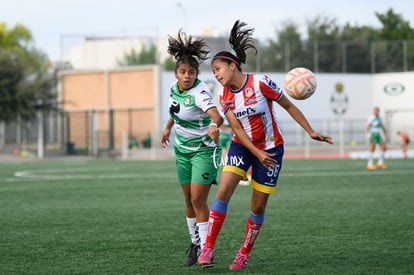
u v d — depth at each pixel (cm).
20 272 993
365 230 1379
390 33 11606
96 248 1198
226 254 1137
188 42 1039
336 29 10294
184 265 1039
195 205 1068
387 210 1733
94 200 2117
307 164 4309
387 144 7831
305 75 993
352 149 7031
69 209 1861
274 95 984
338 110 8256
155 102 7538
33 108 6481
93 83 7962
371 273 955
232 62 985
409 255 1094
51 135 8425
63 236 1348
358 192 2278
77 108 8056
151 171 3766
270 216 1630
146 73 7625
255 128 1002
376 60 8606
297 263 1039
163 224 1520
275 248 1178
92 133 6494
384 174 3222
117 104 7819
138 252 1156
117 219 1619
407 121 8350
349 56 8512
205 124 1064
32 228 1472
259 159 960
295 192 2306
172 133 7019
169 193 2348
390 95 8425
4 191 2506
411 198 2047
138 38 7731
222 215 1008
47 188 2630
